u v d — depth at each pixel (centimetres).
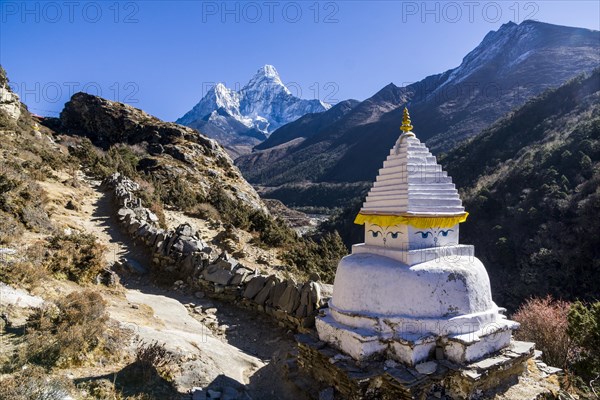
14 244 990
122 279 1216
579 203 3650
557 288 3466
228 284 1171
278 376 805
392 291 730
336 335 768
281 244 1909
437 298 724
